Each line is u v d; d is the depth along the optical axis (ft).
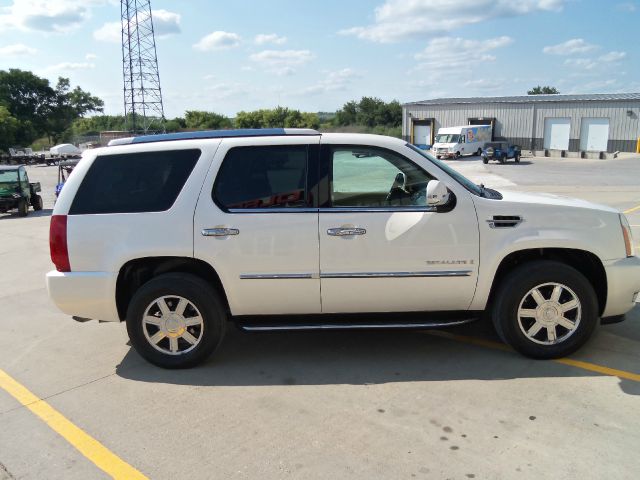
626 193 56.59
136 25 207.62
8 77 327.88
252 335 16.88
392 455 10.16
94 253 13.97
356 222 13.58
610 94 154.81
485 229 13.58
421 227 13.55
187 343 14.47
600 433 10.62
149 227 13.79
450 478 9.42
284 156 13.91
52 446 10.99
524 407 11.75
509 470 9.57
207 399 12.73
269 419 11.68
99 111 420.77
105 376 14.25
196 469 9.98
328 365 14.44
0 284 25.39
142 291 14.01
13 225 51.44
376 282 13.75
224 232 13.64
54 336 17.61
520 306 13.82
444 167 14.06
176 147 14.19
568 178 81.66
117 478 9.84
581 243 13.51
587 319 13.78
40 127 340.59
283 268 13.73
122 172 14.20
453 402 12.10
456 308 14.16
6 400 13.09
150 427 11.55
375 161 13.91
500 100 163.22
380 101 277.85
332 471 9.73
